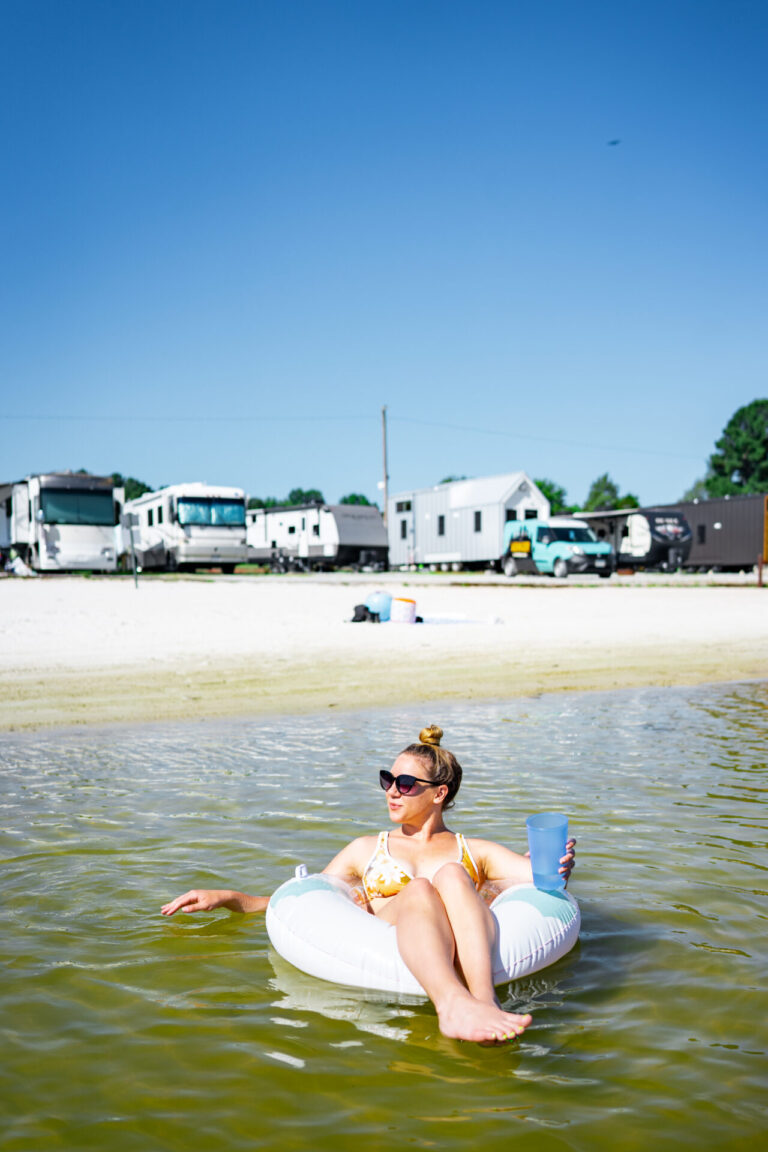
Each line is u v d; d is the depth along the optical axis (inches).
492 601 844.6
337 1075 114.0
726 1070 114.7
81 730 328.8
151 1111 106.3
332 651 526.0
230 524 1322.6
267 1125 103.5
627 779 258.5
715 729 331.6
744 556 1424.7
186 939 155.6
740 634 624.4
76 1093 110.0
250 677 440.8
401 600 671.1
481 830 210.1
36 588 868.6
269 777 261.3
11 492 1317.7
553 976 140.7
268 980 140.6
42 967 144.5
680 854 195.8
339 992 136.6
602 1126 103.1
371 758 285.7
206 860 192.2
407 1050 120.3
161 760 283.1
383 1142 100.3
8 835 208.8
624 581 1160.2
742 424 3636.8
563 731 328.2
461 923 137.3
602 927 158.7
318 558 1501.0
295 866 188.7
